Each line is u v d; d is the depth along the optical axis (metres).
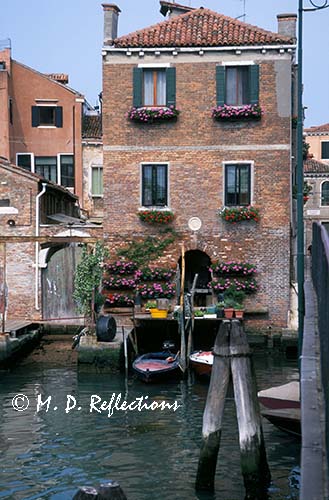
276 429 12.71
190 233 22.77
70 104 32.28
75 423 13.73
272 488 9.61
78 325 24.70
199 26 23.48
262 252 22.58
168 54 22.73
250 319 22.44
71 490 10.01
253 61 22.53
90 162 32.28
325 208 46.06
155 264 22.83
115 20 23.62
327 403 6.00
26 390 16.73
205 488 9.69
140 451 11.81
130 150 22.89
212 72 22.69
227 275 22.67
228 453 11.49
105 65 22.84
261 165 22.59
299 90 14.20
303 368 8.52
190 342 19.31
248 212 22.33
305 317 12.05
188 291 23.06
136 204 22.91
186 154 22.77
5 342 18.84
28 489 10.07
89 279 20.28
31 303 24.38
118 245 22.95
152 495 9.70
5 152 31.45
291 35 23.55
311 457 6.22
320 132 50.41
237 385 8.87
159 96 22.91
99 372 18.77
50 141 32.31
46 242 20.88
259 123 22.58
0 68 32.00
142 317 20.61
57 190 26.50
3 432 13.09
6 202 24.38
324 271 7.43
